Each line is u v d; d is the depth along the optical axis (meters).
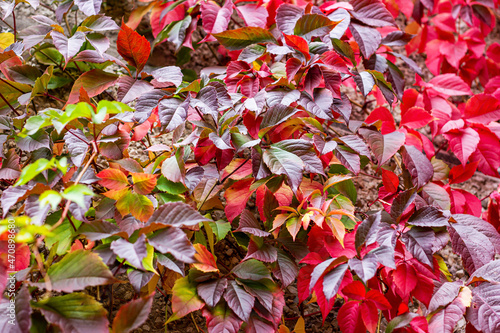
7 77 1.08
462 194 1.17
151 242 0.95
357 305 1.03
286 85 1.08
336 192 1.12
